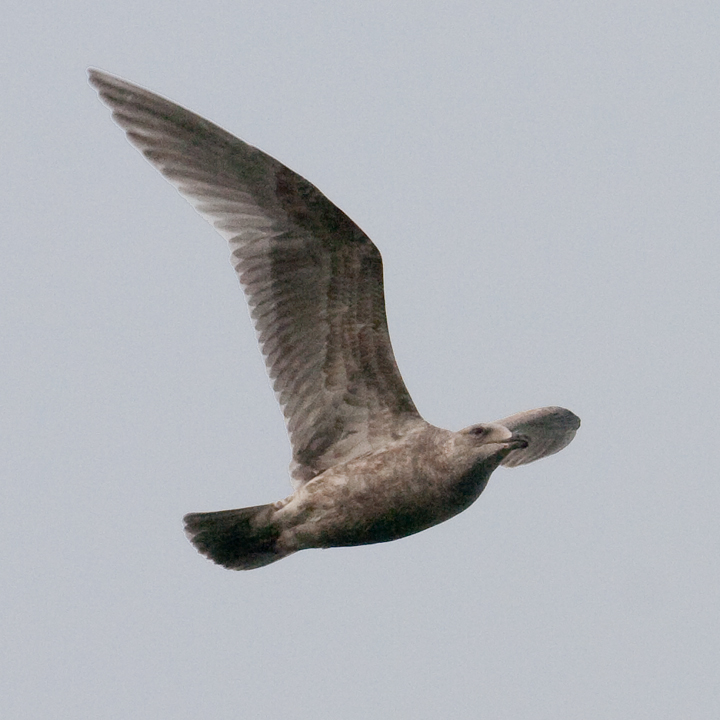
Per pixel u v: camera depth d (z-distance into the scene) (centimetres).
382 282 1441
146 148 1403
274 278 1454
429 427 1491
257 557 1498
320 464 1491
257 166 1423
